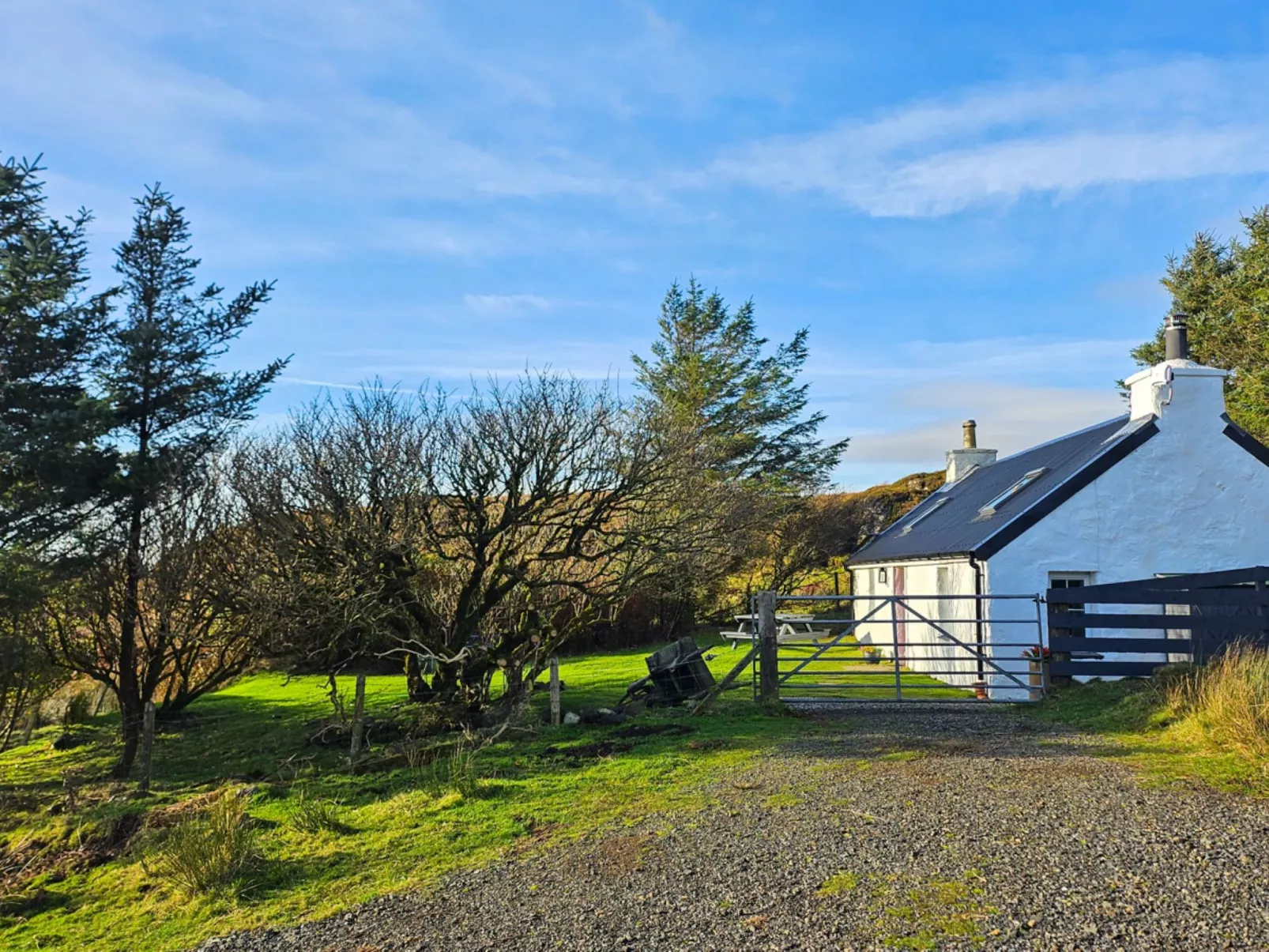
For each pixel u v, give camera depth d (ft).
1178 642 38.65
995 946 14.34
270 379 53.67
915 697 41.42
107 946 19.10
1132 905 15.46
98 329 50.16
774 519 95.30
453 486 40.68
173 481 43.98
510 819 24.54
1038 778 24.68
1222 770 24.07
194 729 50.70
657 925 16.40
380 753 35.70
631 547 42.75
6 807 34.86
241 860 22.45
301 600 37.42
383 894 19.83
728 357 114.21
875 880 17.54
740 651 72.64
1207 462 48.65
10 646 40.68
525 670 62.39
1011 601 47.47
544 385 43.91
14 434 43.04
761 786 26.03
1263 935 14.03
